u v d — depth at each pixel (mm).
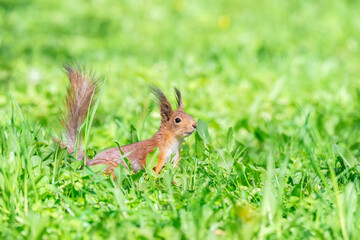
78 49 19969
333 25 22406
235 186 8008
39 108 12188
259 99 13117
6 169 7062
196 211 6652
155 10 25047
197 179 7898
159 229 6367
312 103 13758
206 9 26266
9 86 14453
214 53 19094
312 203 7094
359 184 8008
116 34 22453
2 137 8250
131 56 19344
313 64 17375
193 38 21766
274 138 10430
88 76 9078
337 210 6594
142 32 22531
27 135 8188
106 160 8211
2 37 20016
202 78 15219
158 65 17516
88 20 23641
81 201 7082
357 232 6359
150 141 8547
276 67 17578
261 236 6215
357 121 12305
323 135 11461
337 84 15680
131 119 11938
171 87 14336
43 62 17859
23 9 24016
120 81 15344
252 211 6750
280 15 25047
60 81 14719
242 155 9609
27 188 7109
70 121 8852
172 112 8570
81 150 8672
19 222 6578
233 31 22641
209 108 13398
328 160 8914
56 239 6191
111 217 6555
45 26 22406
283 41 20891
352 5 25250
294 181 8219
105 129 10984
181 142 8664
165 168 8164
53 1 25281
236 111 13320
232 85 15586
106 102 13359
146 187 7594
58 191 7039
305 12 24953
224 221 6695
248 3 27109
